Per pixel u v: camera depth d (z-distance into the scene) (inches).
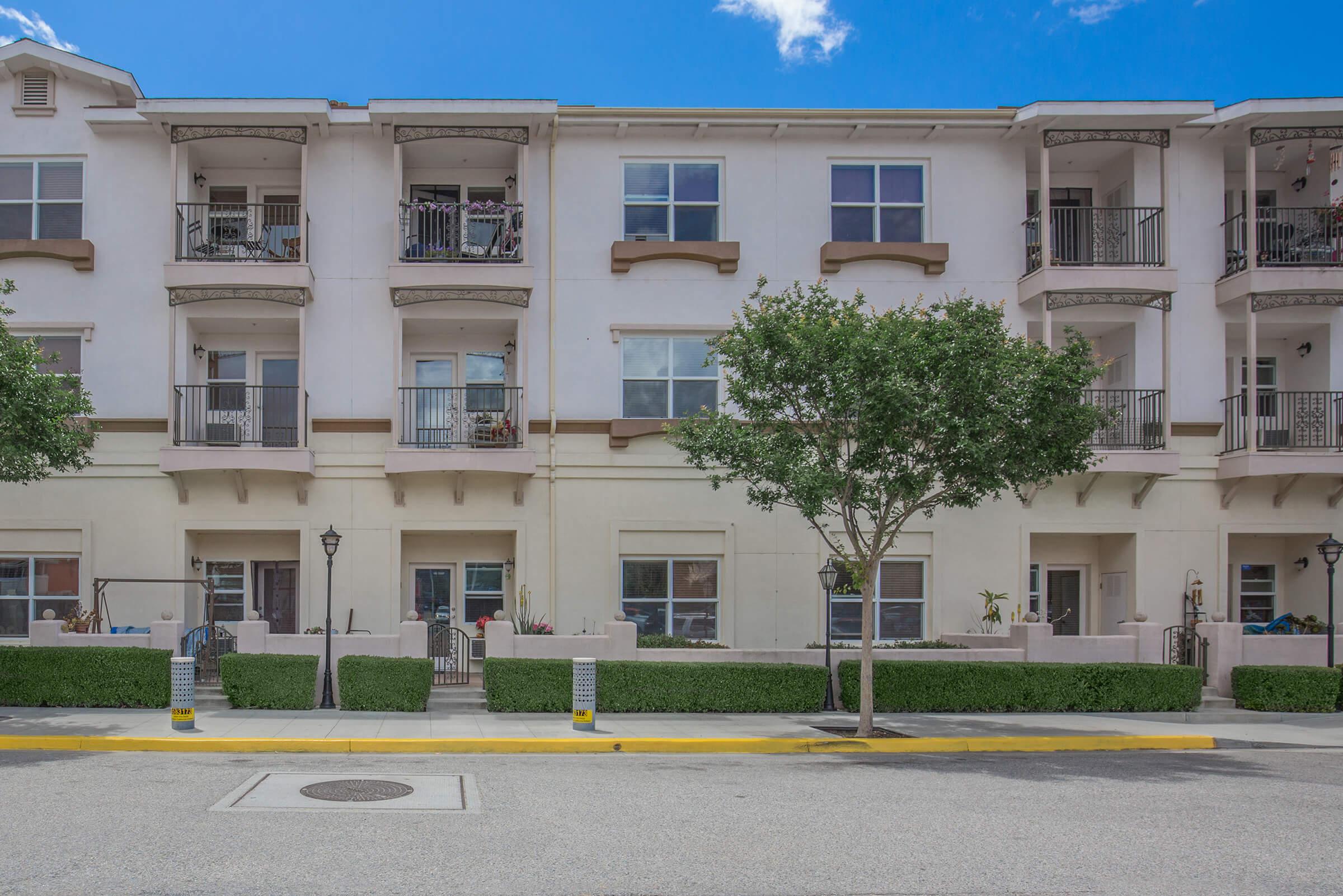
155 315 702.5
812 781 408.8
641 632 709.3
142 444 693.9
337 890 245.4
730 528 712.4
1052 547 767.7
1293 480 721.6
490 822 321.7
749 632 707.4
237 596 714.8
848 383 501.0
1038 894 253.6
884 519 531.5
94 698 573.3
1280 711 629.0
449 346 742.5
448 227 739.4
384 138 722.8
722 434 537.3
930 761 473.7
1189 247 740.7
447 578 731.4
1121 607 741.3
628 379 722.2
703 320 725.3
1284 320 730.8
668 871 267.4
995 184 742.5
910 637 717.9
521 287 695.7
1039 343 522.0
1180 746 524.4
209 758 448.1
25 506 686.5
